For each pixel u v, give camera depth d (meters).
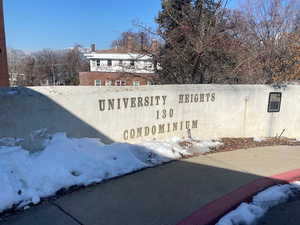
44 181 3.37
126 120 5.11
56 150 3.93
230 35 9.12
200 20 8.53
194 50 8.13
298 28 11.98
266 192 3.76
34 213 2.88
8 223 2.69
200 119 6.43
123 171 4.14
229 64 9.28
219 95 6.63
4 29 7.28
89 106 4.52
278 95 7.45
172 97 5.83
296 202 3.58
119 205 3.13
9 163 3.33
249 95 7.07
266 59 10.07
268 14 13.03
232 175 4.27
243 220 3.04
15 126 3.64
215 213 3.04
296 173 4.48
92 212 2.95
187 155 5.24
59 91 4.14
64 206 3.06
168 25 9.90
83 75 30.05
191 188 3.69
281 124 7.65
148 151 4.96
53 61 57.75
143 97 5.32
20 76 52.41
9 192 3.01
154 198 3.34
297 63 9.36
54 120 4.08
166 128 5.84
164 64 9.30
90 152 4.27
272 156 5.51
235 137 7.06
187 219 2.88
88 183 3.63
